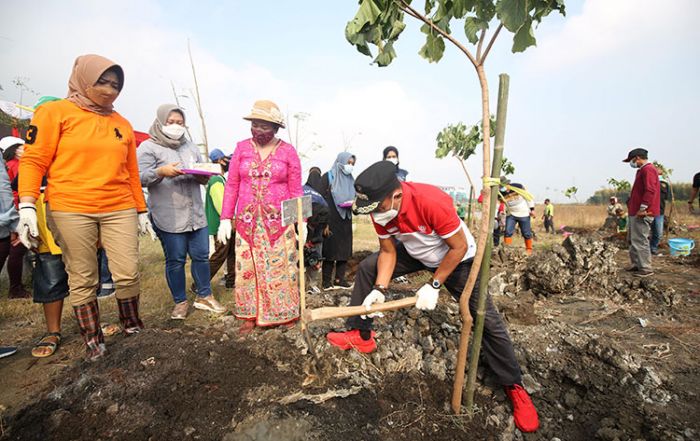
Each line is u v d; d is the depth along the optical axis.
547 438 2.27
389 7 1.80
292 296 3.30
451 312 3.45
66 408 2.20
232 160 3.18
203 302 3.90
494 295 4.12
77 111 2.53
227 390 2.35
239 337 3.08
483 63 1.91
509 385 2.34
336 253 4.60
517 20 1.66
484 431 2.23
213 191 4.24
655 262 6.43
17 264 4.44
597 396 2.47
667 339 3.27
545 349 2.89
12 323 3.66
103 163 2.60
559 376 2.67
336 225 4.59
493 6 1.82
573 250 4.67
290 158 3.18
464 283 2.37
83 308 2.67
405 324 3.35
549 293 4.50
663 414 2.24
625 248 8.26
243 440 2.01
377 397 2.42
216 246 4.41
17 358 2.88
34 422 2.09
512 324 3.31
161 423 2.11
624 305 4.22
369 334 2.82
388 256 2.53
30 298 4.41
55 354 2.94
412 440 2.12
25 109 3.22
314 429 2.07
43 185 3.22
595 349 2.75
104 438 2.03
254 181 3.09
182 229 3.48
